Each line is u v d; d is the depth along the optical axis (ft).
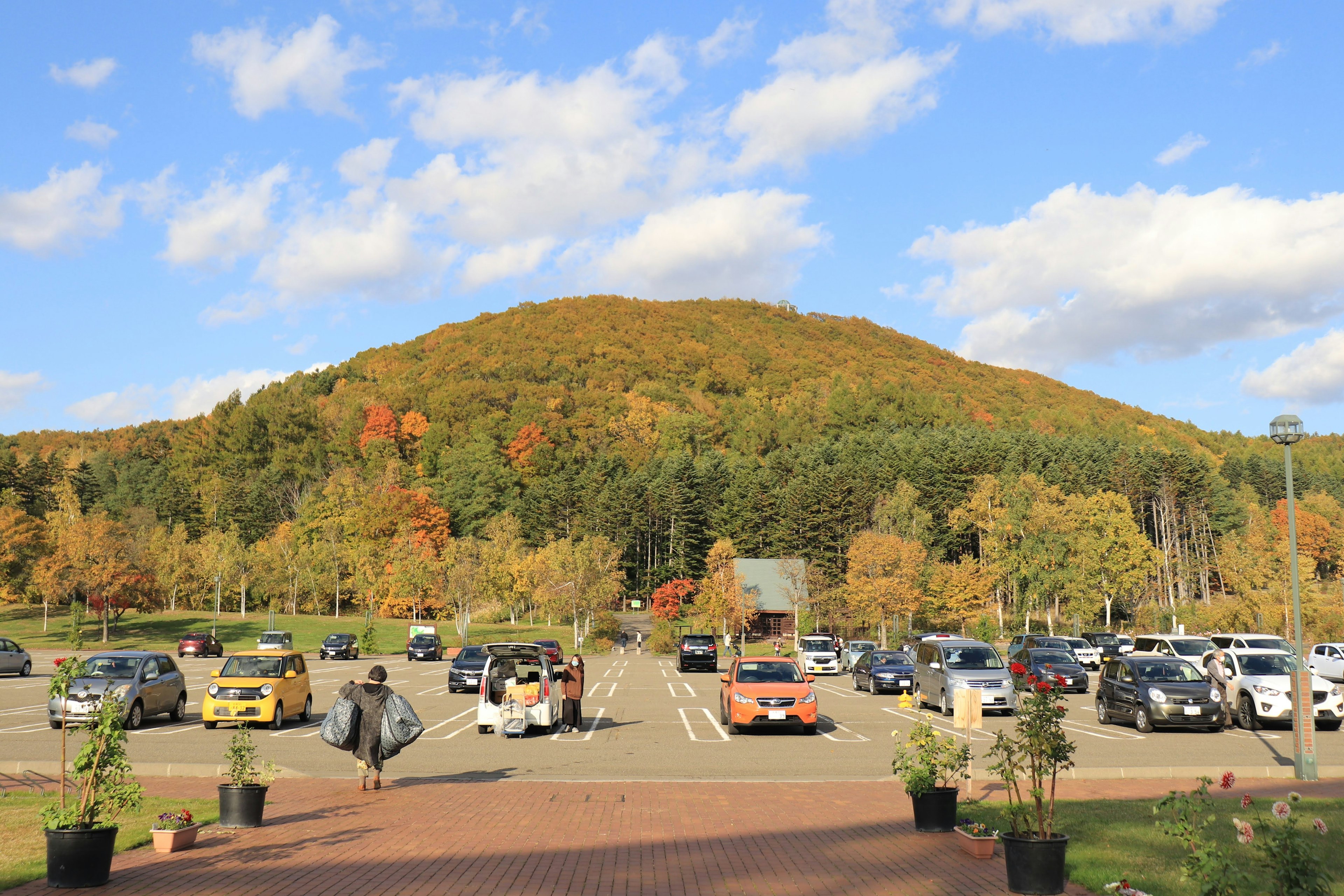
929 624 293.43
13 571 264.52
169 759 53.83
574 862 28.84
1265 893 19.29
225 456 479.82
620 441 513.45
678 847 31.12
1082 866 27.73
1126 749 59.67
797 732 69.21
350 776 48.21
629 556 390.42
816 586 280.51
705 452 482.69
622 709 88.12
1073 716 80.89
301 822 35.40
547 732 69.36
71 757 53.72
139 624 265.95
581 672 71.82
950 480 353.10
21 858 28.99
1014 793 42.75
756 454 504.02
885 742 63.77
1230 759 54.54
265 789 34.81
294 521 390.63
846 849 30.76
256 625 271.69
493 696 67.87
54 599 231.71
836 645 169.48
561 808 38.40
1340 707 69.00
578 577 247.91
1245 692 71.20
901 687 106.01
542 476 457.27
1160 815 35.70
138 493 472.03
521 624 318.04
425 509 374.84
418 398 554.46
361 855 29.76
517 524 341.82
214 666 159.74
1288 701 68.74
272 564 320.29
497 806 38.88
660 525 397.60
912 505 315.17
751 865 28.53
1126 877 26.16
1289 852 19.20
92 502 450.30
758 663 73.15
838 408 541.34
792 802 40.22
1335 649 98.48
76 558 228.22
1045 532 277.44
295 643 241.14
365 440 479.41
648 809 38.29
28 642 228.02
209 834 33.01
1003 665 81.30
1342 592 255.50
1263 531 329.11
